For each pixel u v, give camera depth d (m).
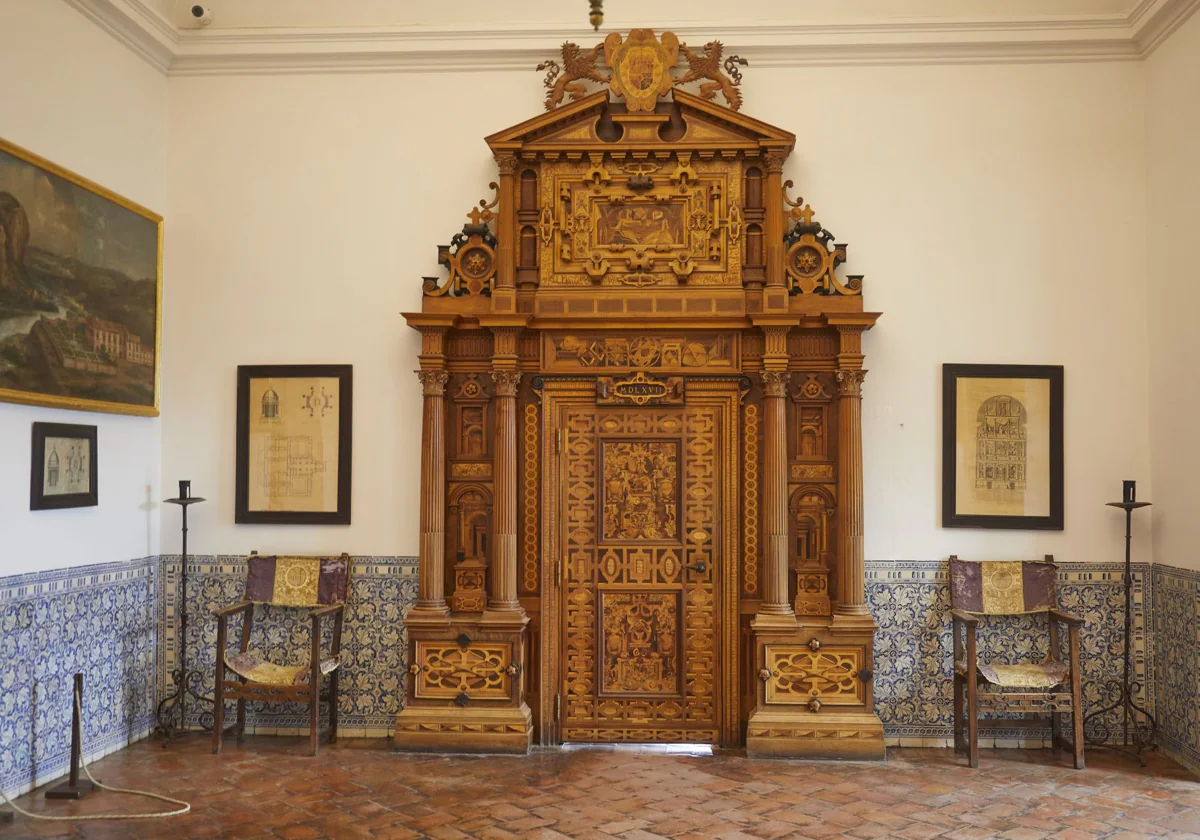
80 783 5.35
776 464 6.13
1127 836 4.61
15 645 5.13
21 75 5.21
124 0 5.89
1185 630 5.75
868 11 6.34
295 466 6.47
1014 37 6.25
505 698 6.11
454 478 6.38
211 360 6.55
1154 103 6.17
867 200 6.38
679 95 6.23
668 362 6.32
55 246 5.43
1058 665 5.98
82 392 5.66
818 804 5.06
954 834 4.63
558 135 6.32
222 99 6.59
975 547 6.28
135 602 6.24
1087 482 6.26
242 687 5.98
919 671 6.24
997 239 6.34
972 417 6.30
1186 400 5.79
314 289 6.53
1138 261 6.30
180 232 6.57
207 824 4.75
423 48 6.42
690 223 6.33
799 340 6.31
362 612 6.39
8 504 5.09
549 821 4.79
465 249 6.36
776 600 6.09
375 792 5.24
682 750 6.11
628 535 6.34
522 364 6.36
